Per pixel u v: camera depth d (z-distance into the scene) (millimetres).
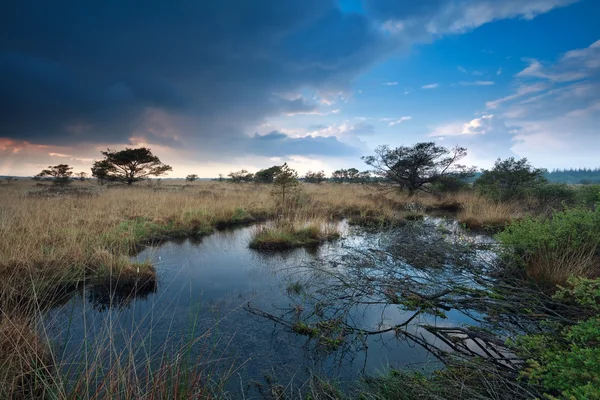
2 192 15609
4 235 5691
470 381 2551
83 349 3039
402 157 18781
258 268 6055
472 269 5762
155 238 8328
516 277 5090
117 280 4812
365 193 20625
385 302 4461
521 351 2732
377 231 9750
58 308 4086
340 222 11781
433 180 18891
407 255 6715
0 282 4035
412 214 13039
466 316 4035
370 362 3014
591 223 4953
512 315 3795
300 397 2459
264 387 2637
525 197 13094
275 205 13711
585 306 3297
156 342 3307
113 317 3881
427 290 4840
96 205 11453
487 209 11125
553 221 5508
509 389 2354
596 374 1678
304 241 8219
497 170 14875
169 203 12695
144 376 2633
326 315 4035
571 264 4418
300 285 5082
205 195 16719
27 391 2367
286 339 3428
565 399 1826
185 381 2375
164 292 4785
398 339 3469
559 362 1973
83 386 2369
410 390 2451
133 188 23391
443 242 7461
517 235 5395
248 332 3578
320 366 2953
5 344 2666
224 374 2785
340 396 2457
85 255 5602
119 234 7379
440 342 3422
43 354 2730
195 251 7309
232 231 9734
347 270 5848
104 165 30031
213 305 4320
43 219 7672
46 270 4691
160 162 33000
